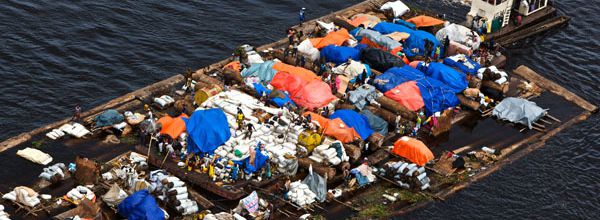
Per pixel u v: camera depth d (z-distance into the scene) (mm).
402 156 173250
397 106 185750
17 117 184625
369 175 166000
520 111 189375
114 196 154250
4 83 194250
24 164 165500
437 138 182875
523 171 174500
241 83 192000
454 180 169250
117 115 176750
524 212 164000
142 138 169625
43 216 152125
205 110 173875
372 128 180250
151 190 155750
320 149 167500
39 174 163250
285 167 165375
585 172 176875
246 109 178250
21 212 152625
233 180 162375
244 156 166250
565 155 181125
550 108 197500
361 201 161125
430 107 187375
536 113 189625
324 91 186375
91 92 194625
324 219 155375
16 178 161750
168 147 166375
